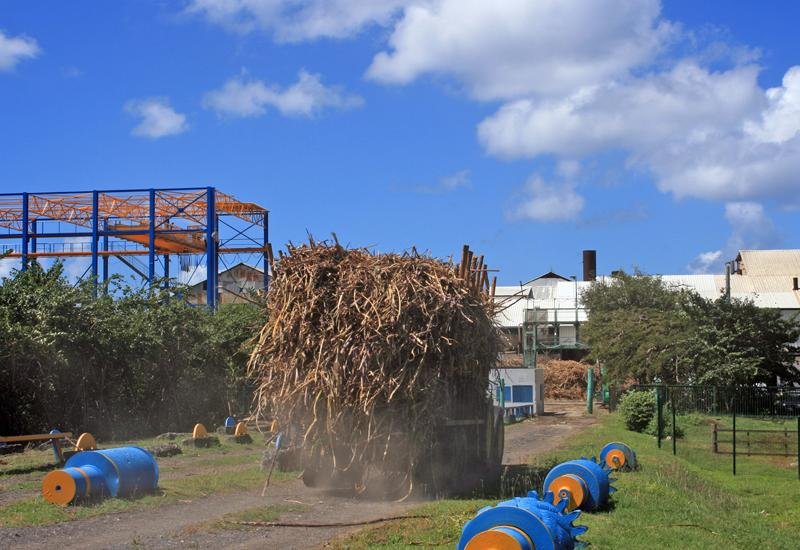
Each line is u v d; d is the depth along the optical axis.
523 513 7.48
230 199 49.50
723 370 40.50
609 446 18.05
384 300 12.98
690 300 45.22
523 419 39.75
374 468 13.42
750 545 11.46
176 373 29.98
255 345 14.19
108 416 26.81
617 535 10.73
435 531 10.40
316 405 13.18
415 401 13.02
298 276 13.54
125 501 12.31
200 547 9.76
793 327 43.09
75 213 48.97
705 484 18.67
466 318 13.50
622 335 45.91
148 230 47.72
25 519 10.99
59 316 24.48
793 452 25.91
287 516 11.74
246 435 23.52
